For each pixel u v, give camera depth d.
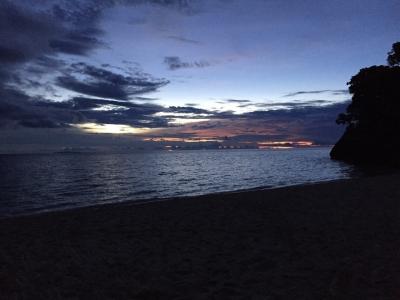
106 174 46.03
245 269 6.50
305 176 36.91
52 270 6.88
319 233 9.06
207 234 9.43
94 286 5.98
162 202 16.03
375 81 50.31
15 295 5.67
